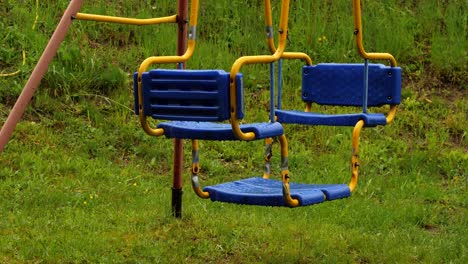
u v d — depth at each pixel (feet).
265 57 20.66
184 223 26.99
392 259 24.13
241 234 25.95
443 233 28.22
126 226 26.35
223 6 47.21
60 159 34.27
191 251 24.20
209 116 19.85
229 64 43.16
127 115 39.40
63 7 45.19
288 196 21.16
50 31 43.24
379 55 24.57
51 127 37.29
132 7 46.11
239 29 46.11
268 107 41.55
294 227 27.02
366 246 25.25
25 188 30.86
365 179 34.78
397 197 32.71
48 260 22.93
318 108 41.98
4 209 28.12
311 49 45.39
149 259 23.43
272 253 24.38
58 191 30.35
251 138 20.20
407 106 42.55
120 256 23.52
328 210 29.60
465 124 41.32
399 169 37.06
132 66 42.50
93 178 32.86
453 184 35.55
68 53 40.96
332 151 38.70
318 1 48.49
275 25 46.42
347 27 46.47
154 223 26.81
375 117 24.02
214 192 22.58
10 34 41.88
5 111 37.68
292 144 38.83
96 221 26.76
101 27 44.34
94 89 40.40
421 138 40.47
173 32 44.65
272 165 36.37
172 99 20.30
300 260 23.68
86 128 37.55
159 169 35.68
